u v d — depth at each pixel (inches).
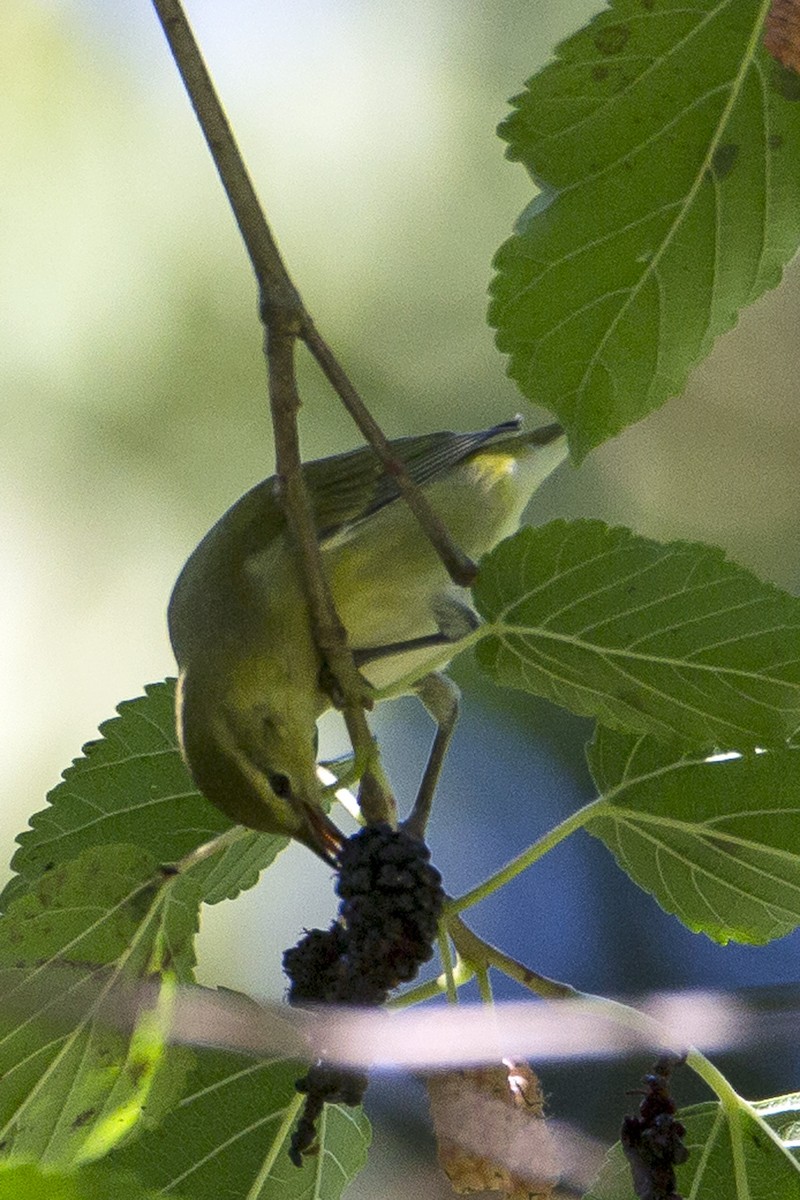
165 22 247.0
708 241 250.5
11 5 521.0
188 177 528.4
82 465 506.0
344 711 250.1
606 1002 212.8
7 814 474.3
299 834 302.5
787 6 238.5
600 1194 226.2
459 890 521.7
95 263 517.3
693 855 249.3
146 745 292.2
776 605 232.5
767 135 246.7
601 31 244.8
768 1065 440.8
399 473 226.7
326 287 538.9
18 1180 157.3
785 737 239.3
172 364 517.3
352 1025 206.1
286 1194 245.8
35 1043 226.8
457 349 543.5
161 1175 240.4
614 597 239.5
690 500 604.1
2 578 490.0
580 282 251.6
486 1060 204.1
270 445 517.7
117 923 235.6
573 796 533.3
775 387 615.8
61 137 521.0
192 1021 217.0
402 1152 406.9
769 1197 238.5
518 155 250.2
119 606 497.4
